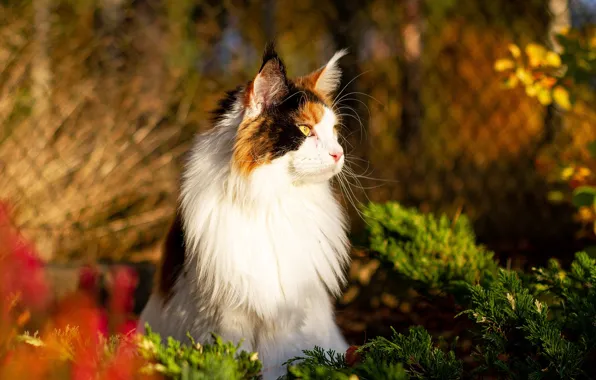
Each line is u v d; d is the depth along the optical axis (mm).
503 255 5543
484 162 6891
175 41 6488
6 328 2098
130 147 5711
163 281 3010
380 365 1938
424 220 3914
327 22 7398
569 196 4828
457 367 2115
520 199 6512
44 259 4914
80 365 1894
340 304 4941
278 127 2908
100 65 6105
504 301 2355
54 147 5434
